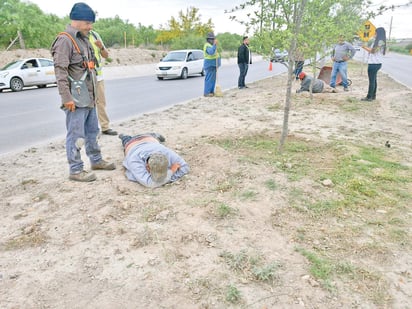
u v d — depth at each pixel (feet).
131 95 43.98
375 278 9.04
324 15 17.80
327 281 8.84
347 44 39.29
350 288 8.70
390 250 10.16
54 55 13.17
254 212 12.06
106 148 19.63
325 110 29.73
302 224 11.47
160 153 14.03
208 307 8.07
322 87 39.50
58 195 13.52
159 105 36.04
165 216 11.82
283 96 37.52
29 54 83.71
